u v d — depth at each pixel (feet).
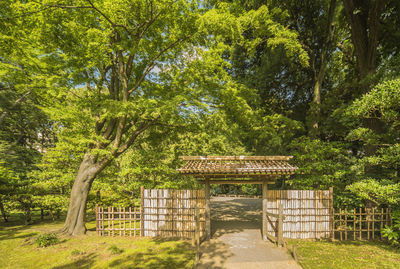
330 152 32.42
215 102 33.53
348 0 30.58
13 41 25.12
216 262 19.31
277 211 26.91
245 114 34.71
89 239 26.71
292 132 40.06
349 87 38.83
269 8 40.57
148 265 19.06
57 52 29.25
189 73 31.42
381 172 29.12
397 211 22.03
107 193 39.40
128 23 27.99
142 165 35.47
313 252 21.63
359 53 31.30
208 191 26.35
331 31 38.91
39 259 20.68
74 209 28.99
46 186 34.99
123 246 24.13
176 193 28.14
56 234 27.50
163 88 34.63
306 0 40.73
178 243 24.98
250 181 26.55
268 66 40.98
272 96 46.85
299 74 45.39
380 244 23.81
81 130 27.91
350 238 26.07
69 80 28.81
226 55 52.19
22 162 50.96
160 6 24.66
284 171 23.29
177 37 29.25
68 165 39.17
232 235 27.30
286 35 32.78
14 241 26.09
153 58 31.96
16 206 36.52
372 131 25.70
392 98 19.52
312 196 27.09
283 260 19.69
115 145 29.27
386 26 31.09
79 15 26.30
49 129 64.90
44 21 24.57
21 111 53.11
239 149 56.34
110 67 33.53
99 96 31.78
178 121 30.42
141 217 28.32
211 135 38.29
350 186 23.67
